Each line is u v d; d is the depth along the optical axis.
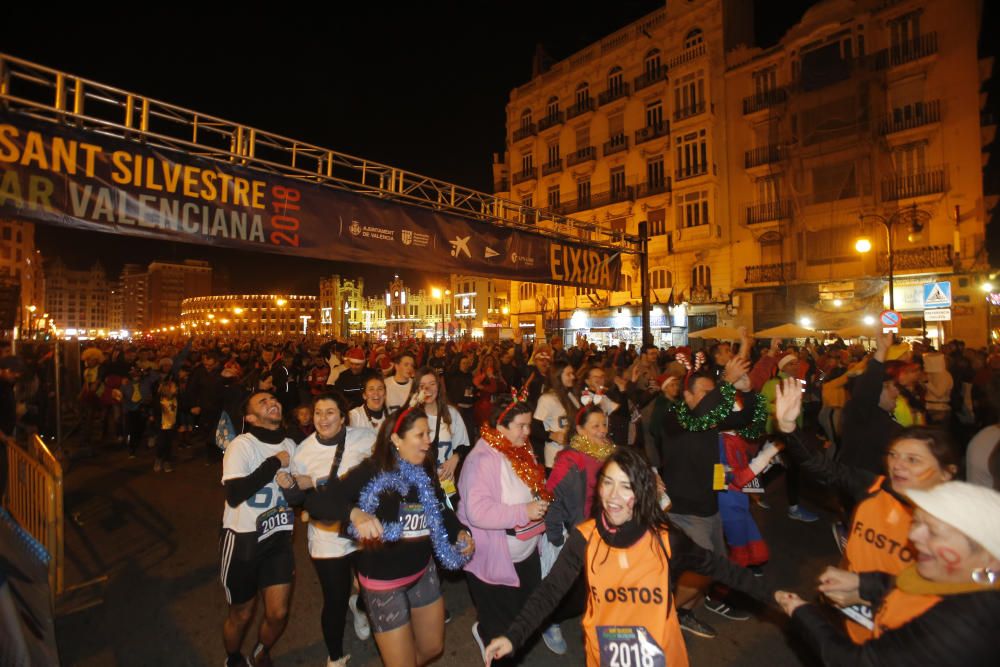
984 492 1.60
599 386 6.17
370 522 2.69
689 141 27.20
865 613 2.31
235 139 7.43
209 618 4.12
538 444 6.04
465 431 4.86
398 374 5.75
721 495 4.27
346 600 3.29
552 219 12.21
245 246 7.46
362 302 119.19
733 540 4.27
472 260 10.39
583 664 3.57
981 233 19.44
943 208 20.22
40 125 5.94
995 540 1.51
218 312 156.62
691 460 3.75
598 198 31.61
